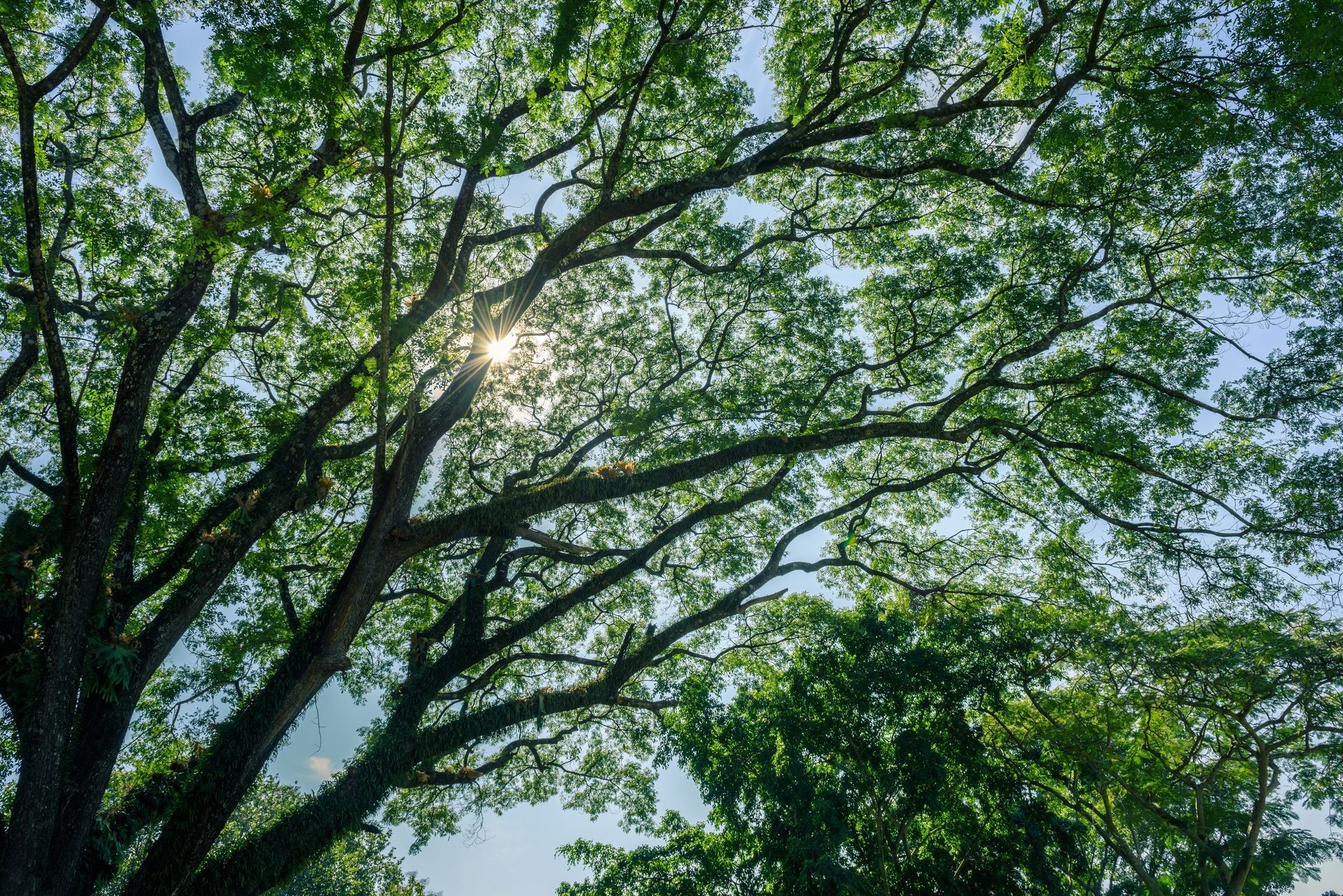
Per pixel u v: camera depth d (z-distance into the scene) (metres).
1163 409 13.73
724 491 15.91
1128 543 14.44
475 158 9.48
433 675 11.73
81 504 9.88
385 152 8.66
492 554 13.91
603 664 13.76
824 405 15.58
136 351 8.95
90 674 8.77
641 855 15.91
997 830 14.08
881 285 15.88
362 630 16.62
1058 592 15.49
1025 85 11.24
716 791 13.98
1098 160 12.61
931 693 14.03
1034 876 13.63
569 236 11.84
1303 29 10.03
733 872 14.78
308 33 8.18
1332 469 12.41
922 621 15.47
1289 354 12.70
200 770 9.23
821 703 14.05
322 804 10.00
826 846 12.37
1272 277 13.27
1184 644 14.84
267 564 13.97
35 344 12.41
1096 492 14.80
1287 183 12.45
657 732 17.20
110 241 13.49
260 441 13.92
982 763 13.81
